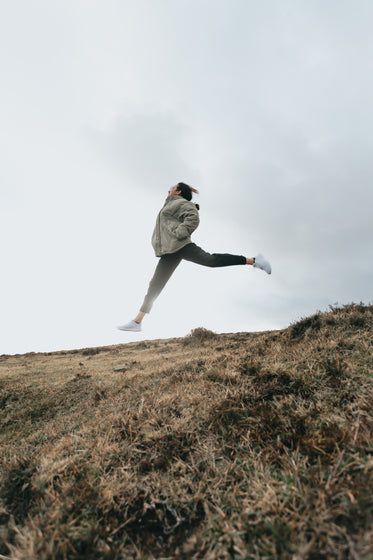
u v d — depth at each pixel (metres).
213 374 3.88
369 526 1.35
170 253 3.18
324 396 2.61
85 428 3.21
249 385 3.19
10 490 2.22
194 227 3.09
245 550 1.45
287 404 2.63
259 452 2.20
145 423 2.85
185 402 3.12
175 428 2.60
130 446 2.54
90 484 2.07
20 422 5.21
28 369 9.96
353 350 3.33
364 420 2.11
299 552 1.31
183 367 5.16
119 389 5.16
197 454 2.34
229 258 3.19
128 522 1.84
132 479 2.18
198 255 3.15
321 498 1.56
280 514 1.59
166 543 1.72
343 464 1.78
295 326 5.07
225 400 2.89
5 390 7.07
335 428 2.10
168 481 2.10
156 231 3.37
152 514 1.93
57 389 6.66
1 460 2.94
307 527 1.46
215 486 1.96
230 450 2.35
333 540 1.37
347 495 1.55
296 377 3.04
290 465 1.92
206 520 1.75
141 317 3.33
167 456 2.33
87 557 1.58
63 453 2.61
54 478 2.29
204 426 2.65
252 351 4.77
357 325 4.14
